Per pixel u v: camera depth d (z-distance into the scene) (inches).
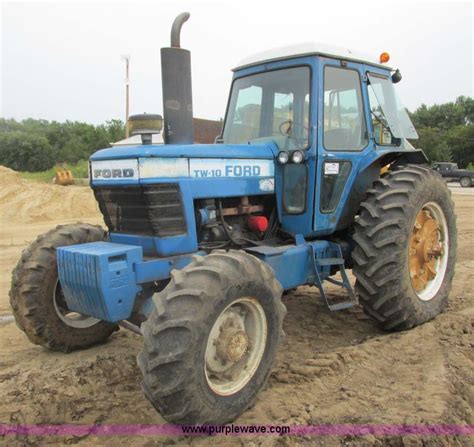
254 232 165.8
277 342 129.4
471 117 2502.5
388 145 197.2
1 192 653.3
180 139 145.3
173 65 141.3
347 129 177.0
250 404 122.4
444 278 189.6
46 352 164.2
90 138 2311.8
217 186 147.3
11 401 130.3
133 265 129.3
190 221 140.1
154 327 108.2
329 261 170.1
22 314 153.4
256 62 178.9
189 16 141.9
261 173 161.3
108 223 149.6
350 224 182.5
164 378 105.7
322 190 167.3
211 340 115.9
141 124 142.4
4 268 305.7
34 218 543.8
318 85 163.0
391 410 121.9
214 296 111.2
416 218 173.6
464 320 179.6
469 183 1114.1
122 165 136.3
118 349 165.9
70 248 133.0
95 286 124.1
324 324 186.9
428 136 2043.6
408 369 143.3
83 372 146.9
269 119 175.6
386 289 163.8
